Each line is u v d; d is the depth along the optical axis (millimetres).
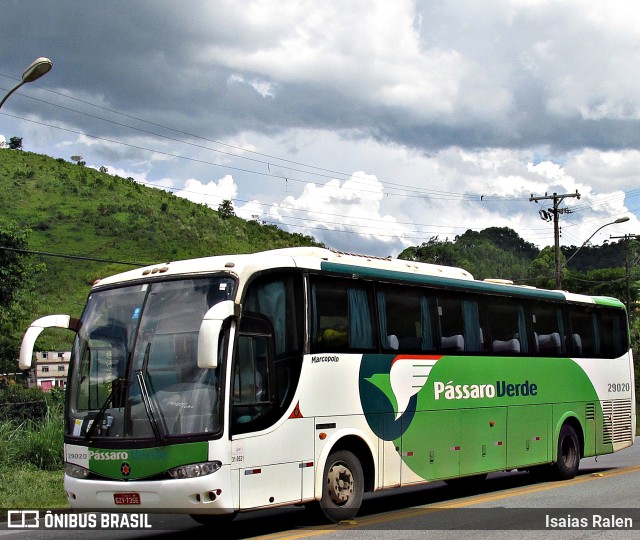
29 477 16672
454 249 74125
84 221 109375
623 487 14859
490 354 14414
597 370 17594
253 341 9992
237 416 9586
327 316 11242
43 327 10352
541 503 12750
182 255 99438
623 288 67688
